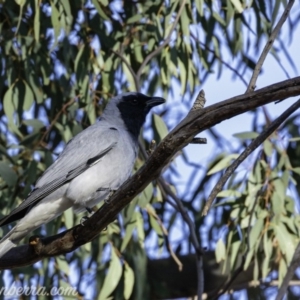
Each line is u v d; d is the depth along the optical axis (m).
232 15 11.80
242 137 11.97
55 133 12.70
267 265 11.35
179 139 7.82
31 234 11.98
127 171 10.80
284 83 7.49
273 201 11.54
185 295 13.38
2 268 9.08
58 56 12.79
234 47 12.53
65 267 12.06
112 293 13.12
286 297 13.80
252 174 11.80
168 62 12.05
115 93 12.74
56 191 10.20
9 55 12.17
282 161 11.92
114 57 12.35
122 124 11.30
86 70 12.09
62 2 11.41
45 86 12.77
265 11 12.47
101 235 12.23
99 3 11.80
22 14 12.17
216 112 7.68
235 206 11.77
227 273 13.20
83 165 10.37
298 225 11.61
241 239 11.62
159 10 12.20
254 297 13.72
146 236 13.34
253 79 8.24
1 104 13.27
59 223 11.87
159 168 8.06
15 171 12.09
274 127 8.05
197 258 10.60
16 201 11.99
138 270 12.49
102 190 10.48
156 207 13.71
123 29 12.59
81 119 12.65
